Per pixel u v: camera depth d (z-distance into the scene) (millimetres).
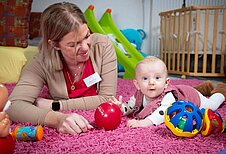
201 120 875
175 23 3361
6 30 2551
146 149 765
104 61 1231
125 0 3902
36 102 1160
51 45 1096
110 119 921
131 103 1130
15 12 2562
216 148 777
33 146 796
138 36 3625
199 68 3373
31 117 978
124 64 2701
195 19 3125
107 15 3244
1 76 2322
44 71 1172
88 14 2889
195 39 3070
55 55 1151
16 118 1003
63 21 996
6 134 657
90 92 1253
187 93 1142
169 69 3500
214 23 3045
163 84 1039
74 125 890
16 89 1099
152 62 1039
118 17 3920
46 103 1154
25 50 2551
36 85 1133
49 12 1045
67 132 903
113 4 3893
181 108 874
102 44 1250
